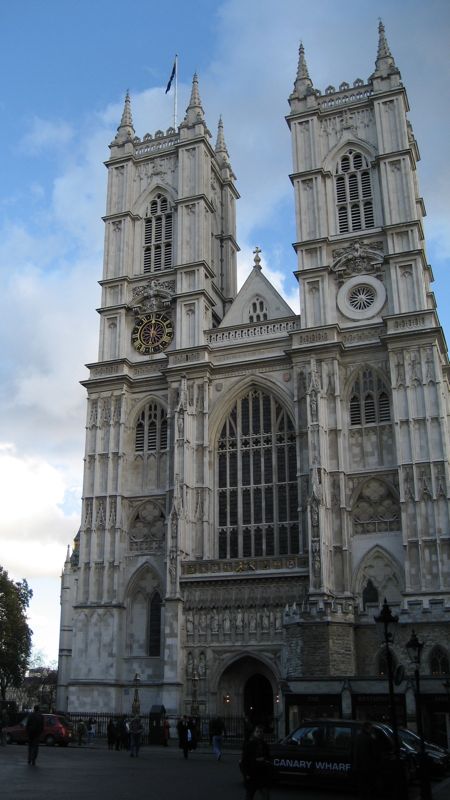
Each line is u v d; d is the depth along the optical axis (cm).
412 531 6159
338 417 6656
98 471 7356
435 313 6762
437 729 4300
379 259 7181
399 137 7488
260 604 6209
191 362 7338
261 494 6912
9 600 9700
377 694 4497
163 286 7944
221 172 9238
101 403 7588
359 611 5750
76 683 6712
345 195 7606
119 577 6944
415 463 6306
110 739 5438
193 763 4106
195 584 6406
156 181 8444
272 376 7138
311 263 7381
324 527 6212
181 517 6669
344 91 7994
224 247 8919
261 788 2388
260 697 6406
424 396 6469
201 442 7094
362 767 2298
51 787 2783
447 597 5866
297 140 7925
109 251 8294
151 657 6706
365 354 6894
